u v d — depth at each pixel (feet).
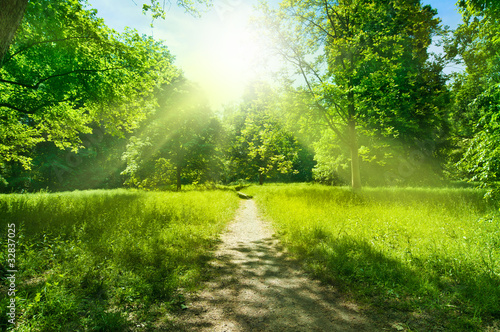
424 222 23.75
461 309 10.96
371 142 64.85
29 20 27.09
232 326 10.14
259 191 77.10
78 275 13.19
